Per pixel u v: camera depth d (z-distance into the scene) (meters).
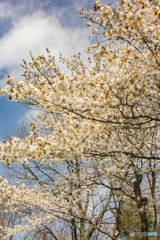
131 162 5.41
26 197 5.24
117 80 3.09
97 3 3.61
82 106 3.10
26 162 2.72
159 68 3.33
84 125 3.02
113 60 3.47
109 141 4.17
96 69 4.54
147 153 5.38
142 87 3.09
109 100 3.18
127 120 3.35
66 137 2.89
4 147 2.54
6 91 2.64
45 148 2.71
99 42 3.88
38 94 2.77
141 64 3.24
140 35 3.65
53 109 3.03
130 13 3.55
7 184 4.71
